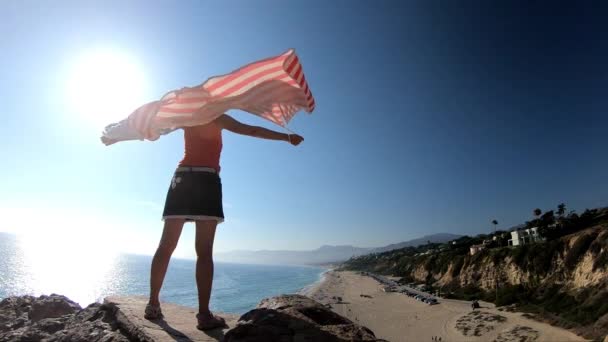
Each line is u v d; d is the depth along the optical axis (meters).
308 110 3.88
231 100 3.60
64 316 4.35
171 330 3.18
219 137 3.82
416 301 73.94
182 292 102.94
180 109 3.56
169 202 3.62
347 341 2.84
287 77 3.60
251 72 3.48
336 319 3.34
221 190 3.81
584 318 39.75
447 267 94.69
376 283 117.56
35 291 75.75
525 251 63.78
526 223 78.62
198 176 3.62
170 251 3.59
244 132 3.72
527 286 57.88
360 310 71.19
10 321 4.35
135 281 122.00
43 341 3.67
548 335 38.19
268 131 3.76
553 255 56.62
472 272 75.75
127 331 3.22
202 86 3.50
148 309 3.46
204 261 3.55
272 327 2.85
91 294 83.00
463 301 66.38
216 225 3.71
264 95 3.67
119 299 4.04
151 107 3.55
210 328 3.35
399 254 185.38
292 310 3.20
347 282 136.38
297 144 3.84
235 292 120.69
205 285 3.47
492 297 62.38
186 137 3.77
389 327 54.91
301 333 2.82
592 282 45.94
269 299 3.65
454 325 49.56
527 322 43.94
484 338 41.88
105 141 3.79
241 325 2.83
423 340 45.66
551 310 46.19
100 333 3.40
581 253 51.28
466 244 108.88
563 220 66.25
